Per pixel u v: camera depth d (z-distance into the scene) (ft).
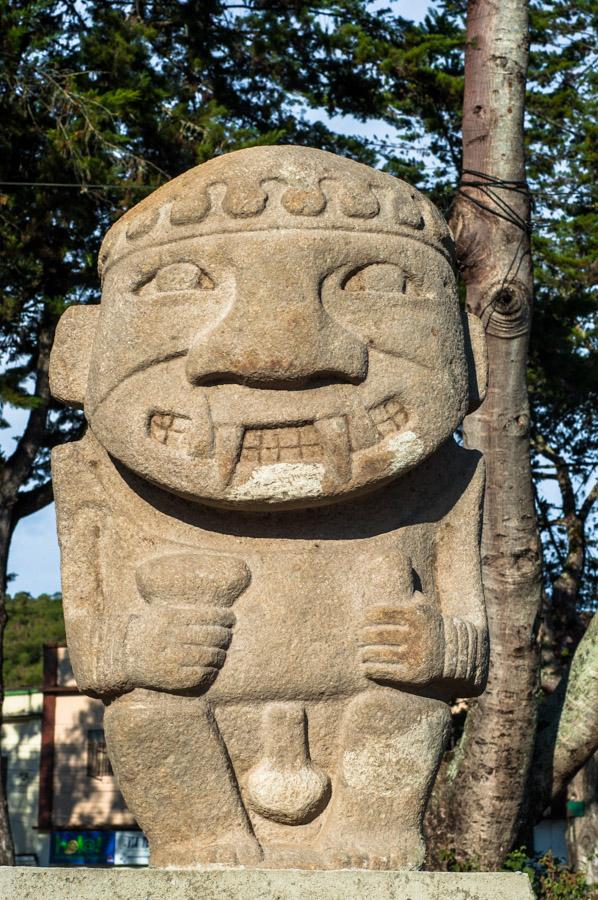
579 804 28.17
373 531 10.93
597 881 27.20
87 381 11.19
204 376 10.31
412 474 11.27
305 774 10.37
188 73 29.25
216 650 10.26
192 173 11.00
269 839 10.39
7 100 23.66
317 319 10.19
